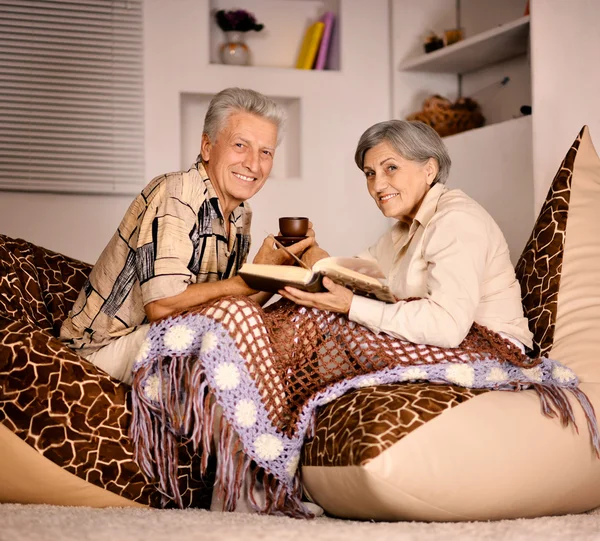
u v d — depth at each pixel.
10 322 2.12
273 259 2.33
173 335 2.07
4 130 4.38
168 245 2.23
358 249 4.90
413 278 2.32
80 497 2.06
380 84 4.96
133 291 2.35
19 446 2.03
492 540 1.62
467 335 2.23
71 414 2.05
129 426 2.09
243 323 2.06
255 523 1.79
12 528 1.66
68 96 4.46
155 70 4.60
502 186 3.92
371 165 2.48
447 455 1.85
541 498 2.02
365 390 2.01
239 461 2.05
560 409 2.06
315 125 4.86
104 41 4.54
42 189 4.40
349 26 4.92
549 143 3.53
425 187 2.47
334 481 1.90
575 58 3.52
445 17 4.96
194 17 4.67
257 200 4.77
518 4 4.49
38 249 2.84
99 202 4.54
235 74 4.74
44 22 4.47
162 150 4.61
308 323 2.17
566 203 2.63
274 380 2.08
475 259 2.20
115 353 2.30
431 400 1.91
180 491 2.13
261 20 5.04
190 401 2.01
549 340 2.45
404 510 1.85
